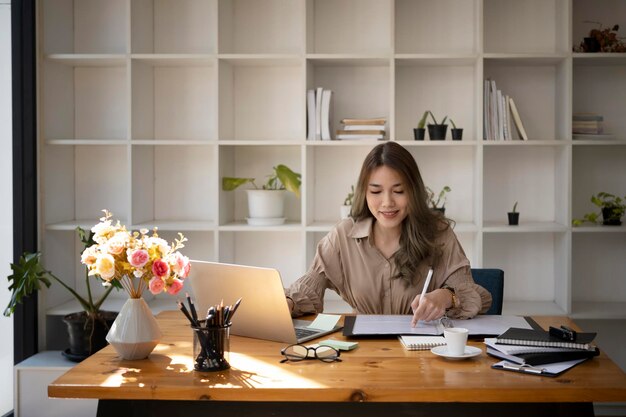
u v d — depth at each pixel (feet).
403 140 12.56
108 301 13.24
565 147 12.27
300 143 12.28
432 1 13.20
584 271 13.42
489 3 13.17
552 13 13.10
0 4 11.64
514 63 12.86
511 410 6.09
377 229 8.77
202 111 13.53
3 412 11.67
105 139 13.57
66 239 13.33
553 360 6.25
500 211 13.41
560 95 12.71
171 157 13.65
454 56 12.16
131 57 12.35
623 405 12.55
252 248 13.71
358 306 8.88
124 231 6.93
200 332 6.13
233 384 5.76
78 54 12.39
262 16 13.41
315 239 13.75
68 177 13.43
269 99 13.47
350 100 13.37
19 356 12.10
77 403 11.53
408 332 7.18
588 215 12.78
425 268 8.52
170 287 6.79
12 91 11.93
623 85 13.16
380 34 13.26
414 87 13.29
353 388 5.64
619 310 12.50
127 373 6.11
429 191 13.38
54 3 12.75
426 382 5.75
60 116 13.04
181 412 6.26
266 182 13.61
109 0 13.43
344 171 13.50
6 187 11.76
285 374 6.02
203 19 13.41
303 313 8.39
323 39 13.33
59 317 13.00
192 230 12.59
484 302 8.18
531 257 13.47
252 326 7.23
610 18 13.12
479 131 12.21
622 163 13.23
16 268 10.76
